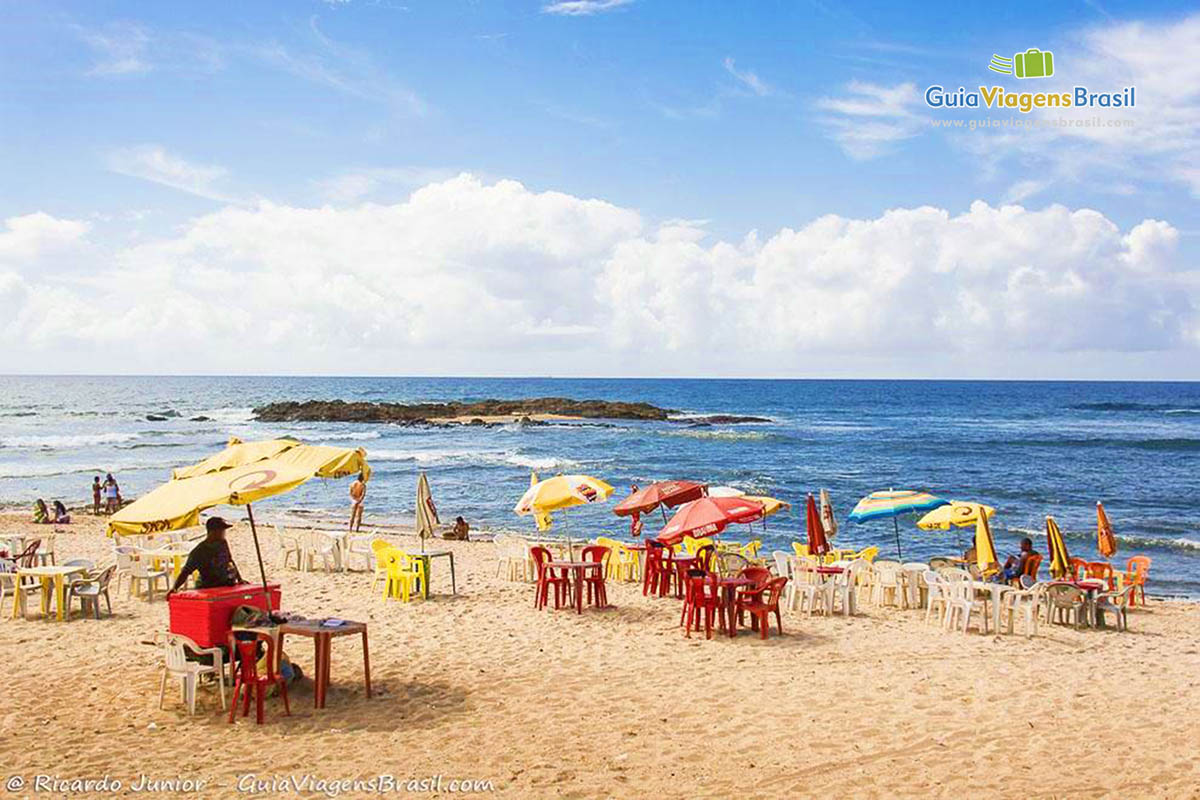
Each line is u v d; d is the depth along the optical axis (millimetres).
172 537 19125
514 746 8172
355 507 26891
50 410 103812
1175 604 17609
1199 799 6906
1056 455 56375
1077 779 7348
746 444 63344
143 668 10703
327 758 7844
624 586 16938
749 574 13344
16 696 9609
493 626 13250
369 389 197750
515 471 46500
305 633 9133
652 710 9289
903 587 15594
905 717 9031
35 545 16547
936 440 66938
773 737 8438
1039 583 14688
